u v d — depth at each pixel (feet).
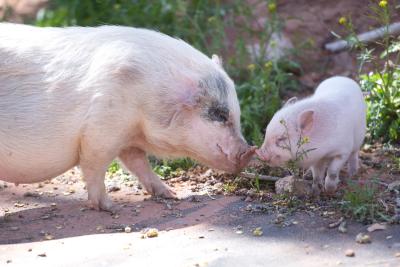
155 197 32.19
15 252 26.50
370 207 27.48
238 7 48.34
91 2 53.26
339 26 48.24
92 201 30.78
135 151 32.09
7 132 29.43
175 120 29.66
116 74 29.12
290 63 44.65
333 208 28.50
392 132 36.27
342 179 32.45
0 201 32.83
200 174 34.94
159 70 29.48
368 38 44.78
